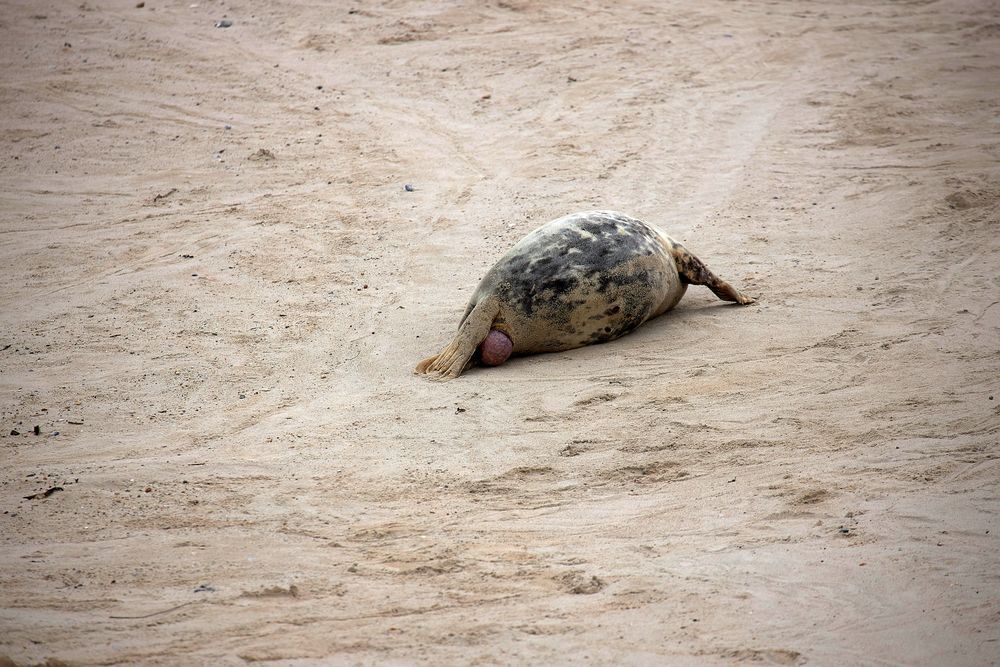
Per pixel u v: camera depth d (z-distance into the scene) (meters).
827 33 79.00
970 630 21.28
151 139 64.81
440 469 30.23
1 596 23.92
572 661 21.02
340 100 69.56
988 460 28.28
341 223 53.12
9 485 29.83
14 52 76.81
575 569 24.48
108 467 30.86
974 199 50.88
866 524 25.58
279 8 85.06
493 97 68.94
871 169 56.03
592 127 63.72
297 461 31.06
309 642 22.02
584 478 29.23
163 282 47.00
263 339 41.16
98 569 25.12
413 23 80.88
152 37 79.81
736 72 71.50
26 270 48.91
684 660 20.89
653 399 33.59
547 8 82.81
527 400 34.38
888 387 33.25
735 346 37.47
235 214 54.84
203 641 22.14
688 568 24.27
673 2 85.56
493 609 23.00
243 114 68.06
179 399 36.12
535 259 38.25
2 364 39.31
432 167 59.56
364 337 40.91
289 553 25.83
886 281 42.72
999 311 38.78
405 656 21.42
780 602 22.69
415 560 25.27
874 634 21.39
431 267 47.53
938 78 69.06
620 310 38.34
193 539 26.61
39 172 60.94
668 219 51.44
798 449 29.84
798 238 48.41
